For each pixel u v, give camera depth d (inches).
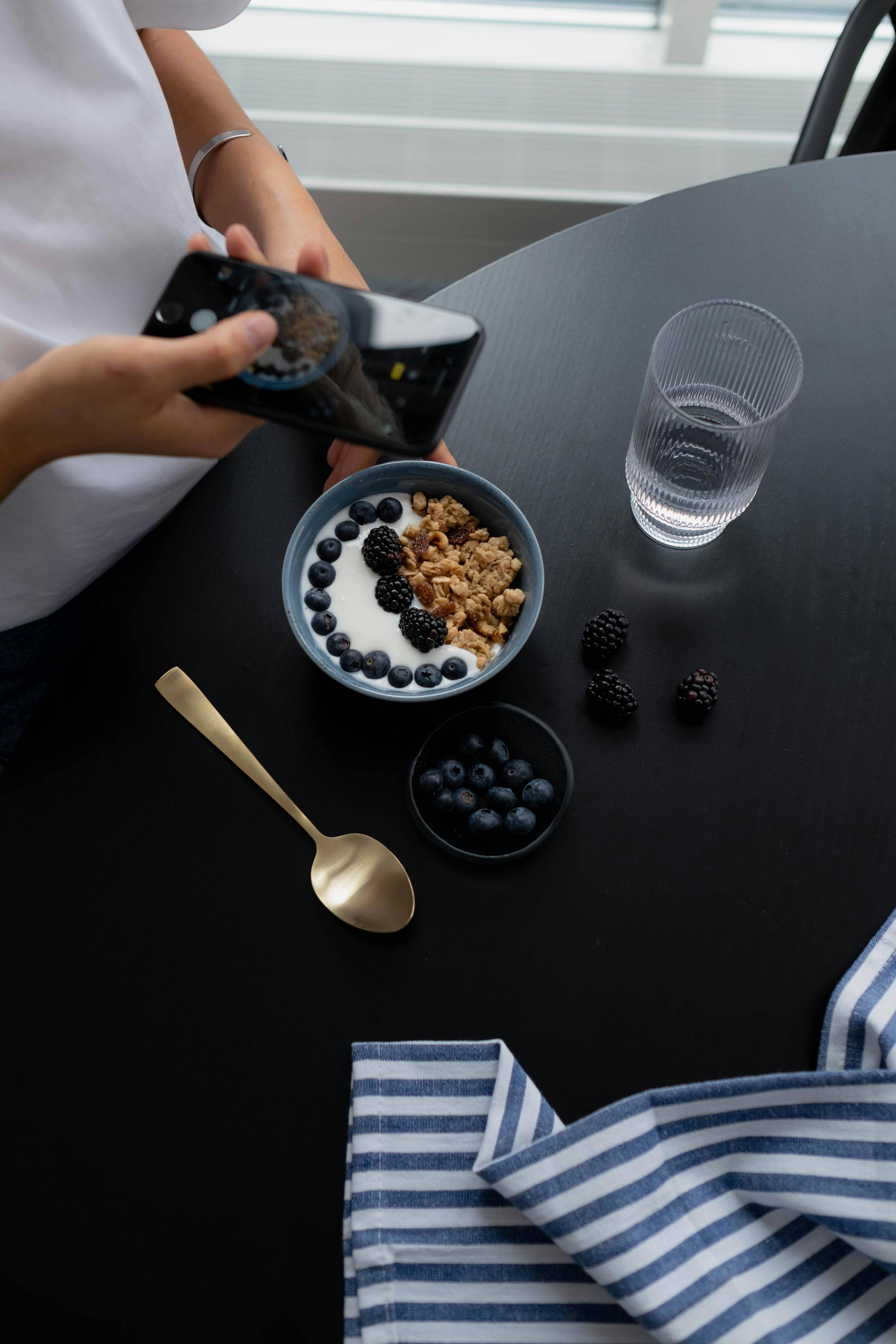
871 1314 27.7
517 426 43.3
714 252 47.4
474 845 35.2
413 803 35.1
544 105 86.2
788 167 49.6
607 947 33.4
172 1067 31.9
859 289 46.2
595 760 36.5
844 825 35.2
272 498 41.1
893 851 34.8
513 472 42.3
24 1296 29.1
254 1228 29.8
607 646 37.5
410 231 93.2
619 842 35.0
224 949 33.5
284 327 30.1
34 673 46.1
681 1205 28.6
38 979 33.2
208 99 46.6
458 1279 28.7
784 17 86.7
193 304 30.4
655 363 35.9
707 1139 29.7
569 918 33.8
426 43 85.7
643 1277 27.2
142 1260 29.5
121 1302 29.0
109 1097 31.6
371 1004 32.7
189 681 37.4
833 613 39.2
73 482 36.6
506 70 85.1
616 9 85.7
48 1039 32.4
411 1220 29.2
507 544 38.7
